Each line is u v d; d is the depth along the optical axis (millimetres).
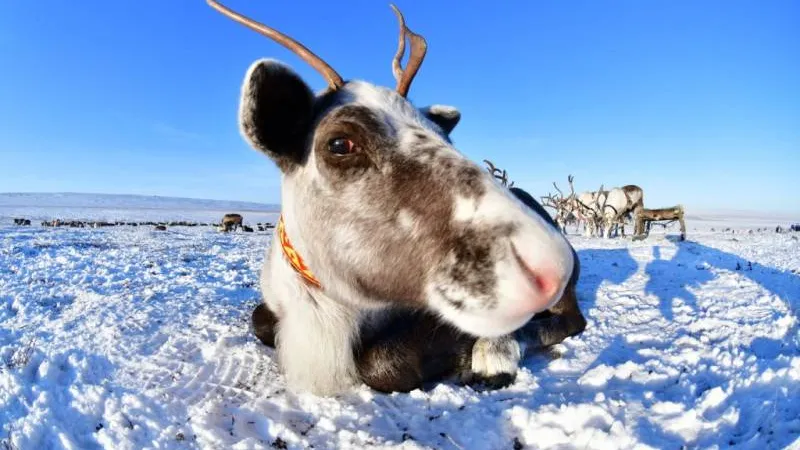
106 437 688
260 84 593
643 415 705
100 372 941
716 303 1515
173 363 985
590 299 1606
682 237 5137
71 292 1723
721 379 857
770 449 571
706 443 627
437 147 592
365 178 593
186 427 723
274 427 709
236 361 985
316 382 799
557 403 764
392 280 593
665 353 1021
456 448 652
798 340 1053
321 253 656
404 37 806
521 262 493
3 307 1459
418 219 562
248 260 2871
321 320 782
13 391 833
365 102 632
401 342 820
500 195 538
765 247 4078
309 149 652
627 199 6160
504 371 865
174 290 1797
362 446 662
